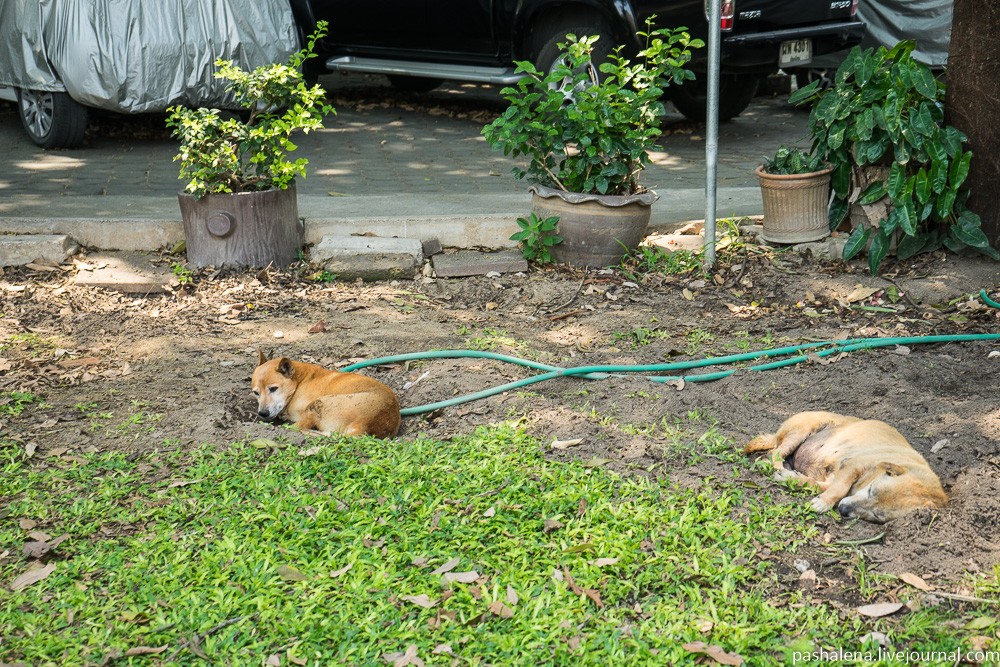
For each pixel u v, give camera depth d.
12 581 6.23
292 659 5.48
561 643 5.66
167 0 10.68
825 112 8.92
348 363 7.94
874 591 6.30
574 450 7.16
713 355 8.06
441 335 8.27
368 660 5.50
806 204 9.04
